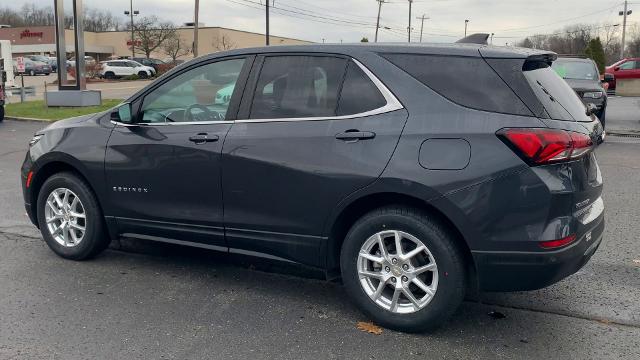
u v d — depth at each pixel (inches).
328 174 150.6
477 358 137.6
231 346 142.9
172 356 137.7
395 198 147.3
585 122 146.3
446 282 141.6
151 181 179.3
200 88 175.5
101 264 200.2
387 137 144.9
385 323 151.1
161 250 215.6
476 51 144.0
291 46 164.7
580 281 186.2
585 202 142.2
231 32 2839.6
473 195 135.6
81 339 145.7
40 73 2089.1
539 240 132.6
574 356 138.8
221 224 169.9
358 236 150.9
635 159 410.3
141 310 163.3
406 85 146.9
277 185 158.4
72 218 199.5
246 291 178.2
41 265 197.9
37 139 205.3
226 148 164.9
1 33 3191.4
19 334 148.1
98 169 188.1
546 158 131.9
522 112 135.4
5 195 300.8
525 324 156.1
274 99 163.0
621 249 216.4
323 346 143.2
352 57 154.9
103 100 976.3
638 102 907.4
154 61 2191.2
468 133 137.3
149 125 180.9
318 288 181.0
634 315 161.8
